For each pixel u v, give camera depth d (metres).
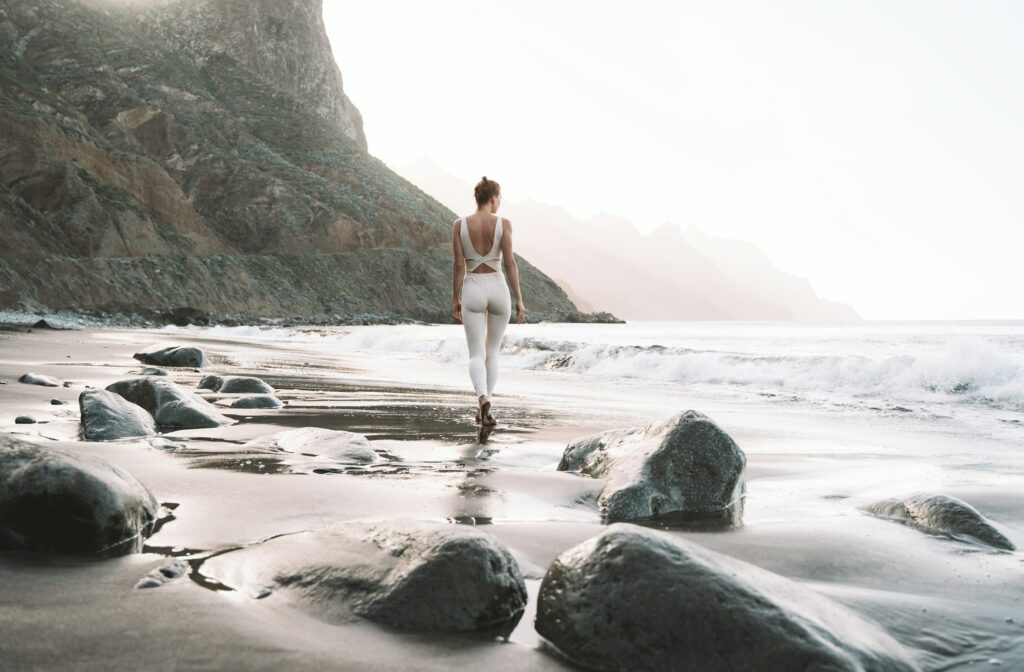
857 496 3.39
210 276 52.44
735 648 1.50
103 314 39.00
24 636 1.43
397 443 4.45
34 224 43.19
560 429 5.18
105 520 2.13
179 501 2.73
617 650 1.55
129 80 68.44
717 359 10.89
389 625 1.66
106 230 47.25
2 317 32.53
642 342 22.70
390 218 76.81
